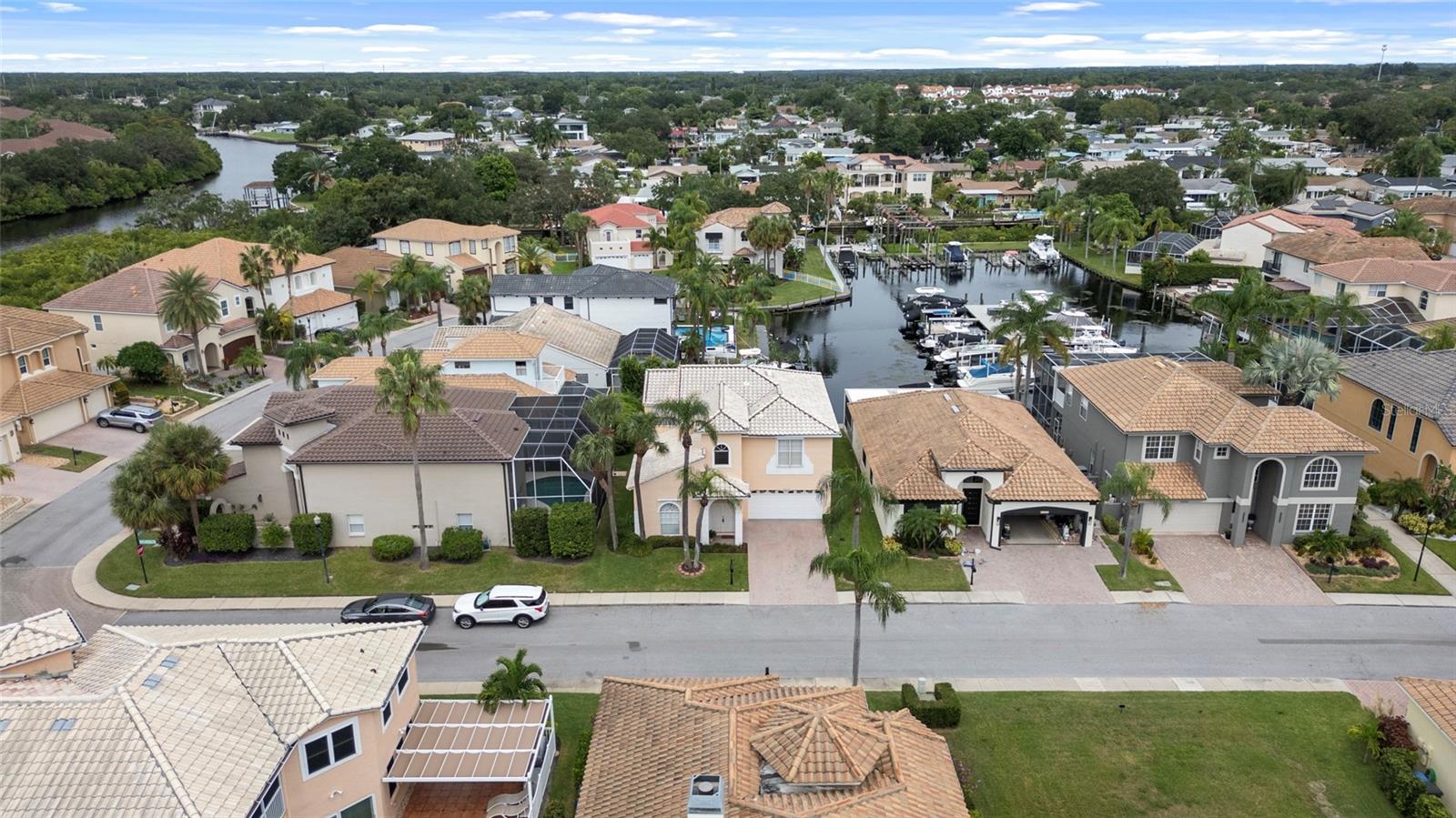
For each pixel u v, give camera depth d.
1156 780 31.39
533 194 139.88
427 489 46.78
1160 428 48.94
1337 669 37.47
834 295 112.19
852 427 61.25
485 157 154.62
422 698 35.00
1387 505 50.94
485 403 53.81
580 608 42.16
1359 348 75.75
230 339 79.19
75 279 92.56
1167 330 99.44
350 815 27.30
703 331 84.31
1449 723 29.34
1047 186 172.25
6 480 54.78
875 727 26.88
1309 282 98.50
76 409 63.88
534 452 47.56
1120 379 54.28
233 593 43.31
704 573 44.94
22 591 43.34
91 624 40.84
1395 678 36.88
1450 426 49.09
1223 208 148.88
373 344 83.94
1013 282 124.12
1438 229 118.31
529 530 45.91
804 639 39.69
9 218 153.25
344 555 46.88
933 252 134.38
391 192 122.00
